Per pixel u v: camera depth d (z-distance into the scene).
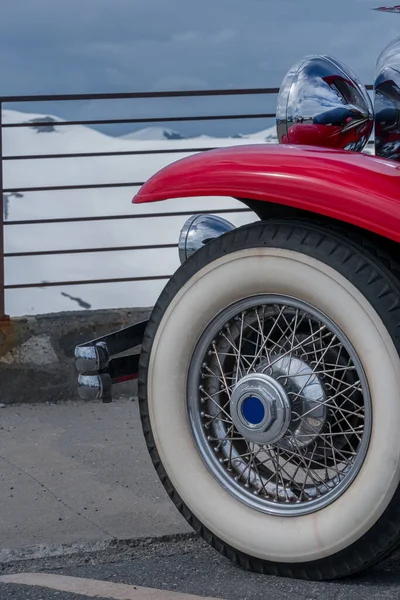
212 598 2.89
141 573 3.15
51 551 3.37
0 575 3.17
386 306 2.86
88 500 3.89
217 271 3.12
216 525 3.13
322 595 2.89
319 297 2.96
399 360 2.84
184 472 3.19
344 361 3.04
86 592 2.97
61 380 5.55
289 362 3.02
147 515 3.70
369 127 3.46
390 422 2.85
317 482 3.04
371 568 3.09
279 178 2.94
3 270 5.60
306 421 3.00
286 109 3.38
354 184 2.86
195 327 3.17
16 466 4.37
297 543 3.00
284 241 3.01
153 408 3.23
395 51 3.48
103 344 3.43
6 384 5.48
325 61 3.41
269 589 2.96
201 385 3.20
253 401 3.01
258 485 3.14
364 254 2.92
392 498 2.86
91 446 4.69
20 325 5.49
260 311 3.12
